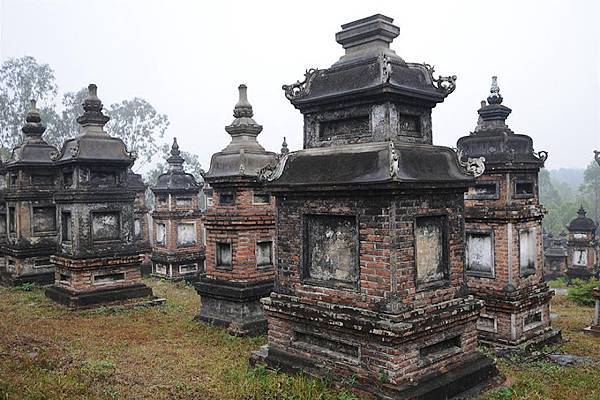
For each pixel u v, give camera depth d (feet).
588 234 108.17
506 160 45.44
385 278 30.35
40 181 78.43
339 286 32.99
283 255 36.58
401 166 30.58
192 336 48.91
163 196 88.74
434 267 33.42
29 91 187.83
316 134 36.60
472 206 47.70
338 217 33.35
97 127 63.87
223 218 51.78
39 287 74.90
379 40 34.88
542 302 47.67
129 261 63.93
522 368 40.63
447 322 32.07
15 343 42.65
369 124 33.58
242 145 53.31
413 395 29.25
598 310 53.62
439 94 34.91
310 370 33.78
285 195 35.96
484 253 47.03
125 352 42.80
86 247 61.16
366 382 30.73
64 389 32.42
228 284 51.62
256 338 48.21
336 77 35.09
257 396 31.91
